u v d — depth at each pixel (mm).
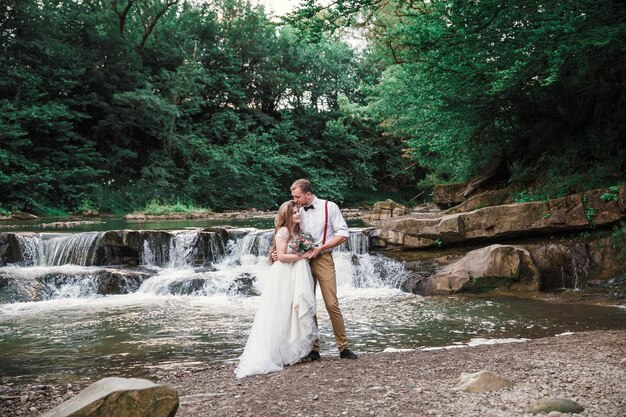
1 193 25188
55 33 29281
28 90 27188
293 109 42906
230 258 14453
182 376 5305
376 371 4605
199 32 38531
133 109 30609
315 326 5297
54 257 13922
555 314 8500
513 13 10070
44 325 8453
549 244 11188
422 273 11617
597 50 10680
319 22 11328
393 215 21922
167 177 31641
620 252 10492
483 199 14570
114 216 26328
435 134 15711
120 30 31969
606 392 3490
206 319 8812
